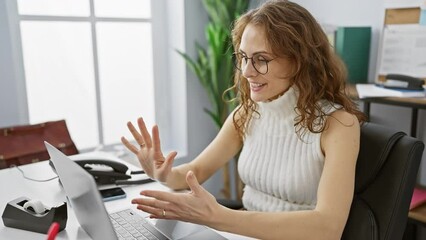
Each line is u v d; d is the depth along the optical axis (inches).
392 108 72.3
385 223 36.5
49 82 82.3
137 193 44.7
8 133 64.1
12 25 75.0
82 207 30.4
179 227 36.0
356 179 39.6
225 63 87.1
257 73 40.1
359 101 63.5
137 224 36.5
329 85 42.4
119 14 90.1
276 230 32.0
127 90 94.7
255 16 40.2
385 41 70.2
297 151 43.3
